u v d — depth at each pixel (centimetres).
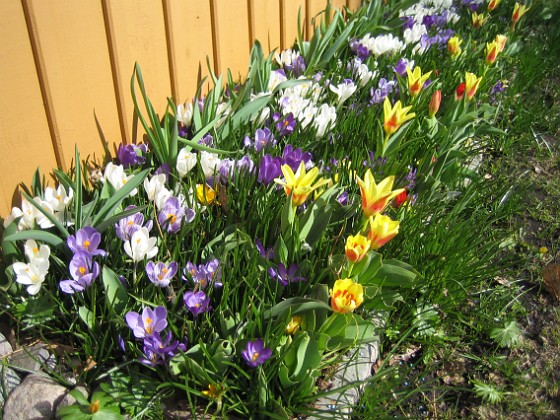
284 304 87
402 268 99
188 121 125
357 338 91
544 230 137
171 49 127
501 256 129
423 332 106
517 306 117
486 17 220
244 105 128
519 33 230
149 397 84
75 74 106
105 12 108
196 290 90
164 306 87
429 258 107
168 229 99
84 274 88
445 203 124
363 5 189
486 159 162
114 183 101
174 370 83
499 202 137
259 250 97
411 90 138
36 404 84
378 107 150
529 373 104
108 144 119
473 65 188
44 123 103
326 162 127
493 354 106
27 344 92
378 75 162
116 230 93
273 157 123
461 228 119
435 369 103
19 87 97
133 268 97
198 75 139
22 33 95
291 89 144
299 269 96
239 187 111
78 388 85
